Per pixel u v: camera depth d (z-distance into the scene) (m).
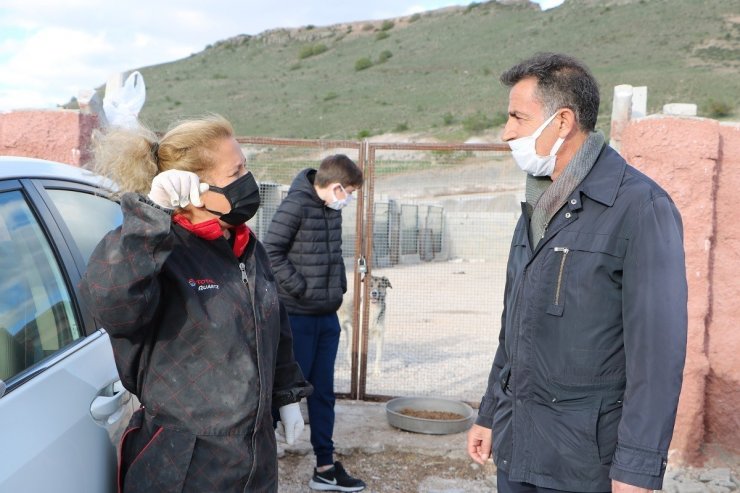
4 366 1.79
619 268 2.06
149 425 2.01
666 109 4.66
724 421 4.73
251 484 2.04
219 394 1.98
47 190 2.35
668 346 1.96
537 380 2.16
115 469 2.12
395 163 7.16
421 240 7.49
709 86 61.75
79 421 1.94
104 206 2.72
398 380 6.64
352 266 9.70
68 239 2.33
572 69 2.19
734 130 4.66
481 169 7.23
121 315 1.79
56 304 2.14
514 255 2.42
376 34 133.38
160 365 1.97
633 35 88.88
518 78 2.24
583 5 106.88
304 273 4.04
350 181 4.07
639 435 1.95
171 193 1.83
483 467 4.66
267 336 2.15
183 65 132.75
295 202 4.02
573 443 2.10
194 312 1.96
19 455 1.62
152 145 2.05
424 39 115.38
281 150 6.77
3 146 4.71
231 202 2.05
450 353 7.92
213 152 2.04
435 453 4.78
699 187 4.50
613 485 1.99
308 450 4.75
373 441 4.88
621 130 4.87
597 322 2.08
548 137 2.18
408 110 70.12
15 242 2.06
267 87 98.19
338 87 92.31
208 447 1.97
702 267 4.52
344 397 5.77
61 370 1.97
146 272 1.77
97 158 2.04
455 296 10.46
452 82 83.31
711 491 4.30
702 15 89.88
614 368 2.09
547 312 2.13
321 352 4.19
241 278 2.10
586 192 2.11
